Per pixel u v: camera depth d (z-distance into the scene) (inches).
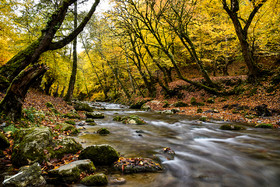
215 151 168.4
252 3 396.5
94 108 669.3
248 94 456.4
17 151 120.3
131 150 164.1
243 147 180.5
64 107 433.4
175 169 125.0
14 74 260.1
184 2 491.2
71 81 551.2
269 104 358.6
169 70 874.8
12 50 506.9
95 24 600.7
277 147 178.2
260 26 483.8
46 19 283.1
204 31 578.9
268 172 121.9
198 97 598.9
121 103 950.4
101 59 1019.9
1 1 333.4
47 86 802.2
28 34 466.9
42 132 135.1
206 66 938.7
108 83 1273.4
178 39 674.2
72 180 99.6
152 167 123.2
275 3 385.4
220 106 467.5
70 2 289.9
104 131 233.1
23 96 187.2
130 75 912.3
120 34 598.5
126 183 101.9
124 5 512.4
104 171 118.3
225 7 428.1
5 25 404.2
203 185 102.7
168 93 692.1
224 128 270.5
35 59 284.8
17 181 87.3
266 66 636.1
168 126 304.2
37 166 100.9
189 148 177.8
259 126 273.3
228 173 120.0
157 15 530.6
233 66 863.1
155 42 731.4
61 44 306.8
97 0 341.4
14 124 169.3
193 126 299.0
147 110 600.7
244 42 464.1
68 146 144.1
